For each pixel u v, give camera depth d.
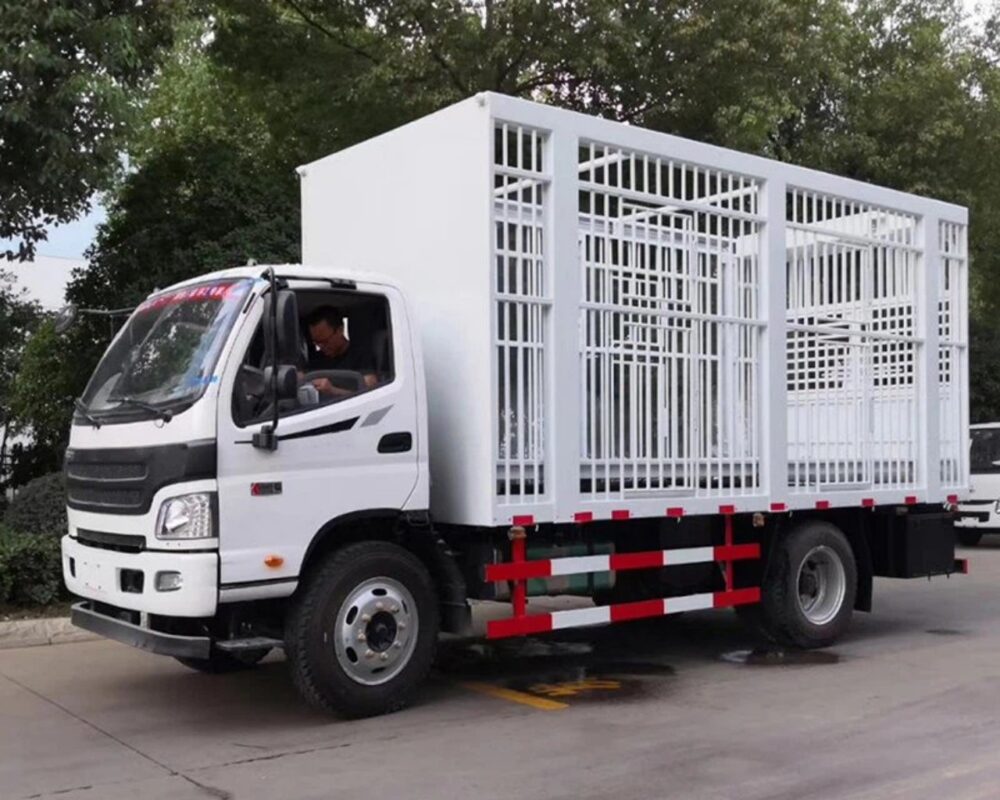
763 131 16.22
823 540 8.97
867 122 20.78
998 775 5.46
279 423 6.34
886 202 9.50
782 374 8.61
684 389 7.99
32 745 6.25
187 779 5.57
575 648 9.08
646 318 7.77
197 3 12.66
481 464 6.91
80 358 13.55
